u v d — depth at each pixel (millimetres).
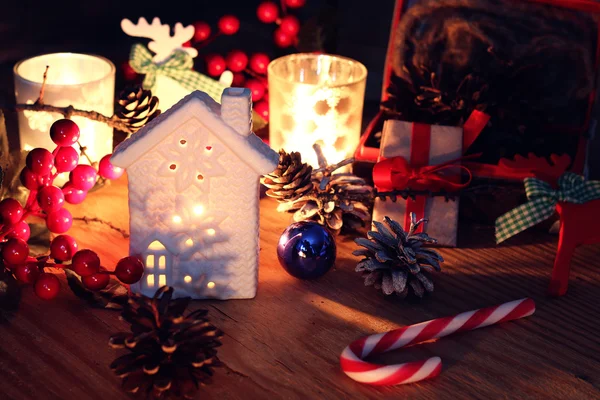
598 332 528
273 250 590
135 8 854
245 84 707
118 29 849
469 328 511
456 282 568
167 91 655
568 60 646
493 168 599
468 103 620
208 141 493
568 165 601
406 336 495
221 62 700
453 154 591
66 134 532
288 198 583
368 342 489
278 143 646
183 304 465
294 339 511
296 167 568
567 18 641
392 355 504
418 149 594
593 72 644
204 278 528
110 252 577
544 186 553
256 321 522
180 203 506
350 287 559
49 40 816
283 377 483
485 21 653
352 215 602
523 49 653
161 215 509
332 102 621
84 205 624
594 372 497
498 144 629
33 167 524
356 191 593
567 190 549
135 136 497
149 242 516
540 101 654
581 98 650
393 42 670
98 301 526
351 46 848
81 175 548
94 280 512
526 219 553
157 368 448
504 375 491
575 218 542
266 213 632
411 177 579
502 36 654
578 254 601
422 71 655
